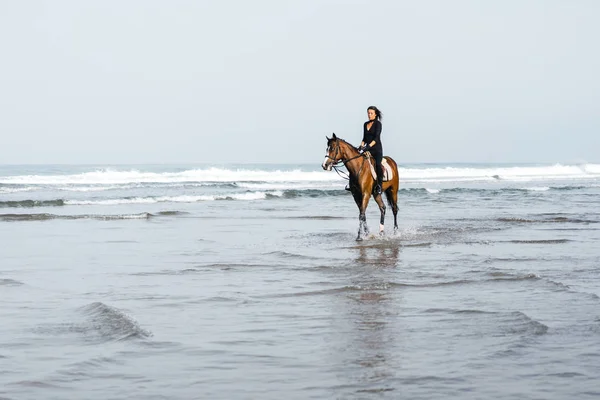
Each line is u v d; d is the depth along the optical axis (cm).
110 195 4116
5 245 1712
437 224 2273
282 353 686
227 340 741
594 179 7800
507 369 623
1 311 905
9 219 2486
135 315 874
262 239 1850
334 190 4416
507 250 1568
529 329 778
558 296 995
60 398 548
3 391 564
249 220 2506
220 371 623
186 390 568
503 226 2192
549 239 1800
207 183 5578
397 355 675
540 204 3425
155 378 602
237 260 1427
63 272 1267
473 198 3956
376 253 1521
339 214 2808
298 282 1140
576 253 1512
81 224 2322
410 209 3084
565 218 2452
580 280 1147
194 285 1116
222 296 1012
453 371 618
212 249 1630
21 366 639
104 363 650
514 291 1041
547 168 9581
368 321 834
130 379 598
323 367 636
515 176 8512
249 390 567
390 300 973
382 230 1867
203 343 727
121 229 2147
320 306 933
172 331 784
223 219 2552
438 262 1368
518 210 3003
